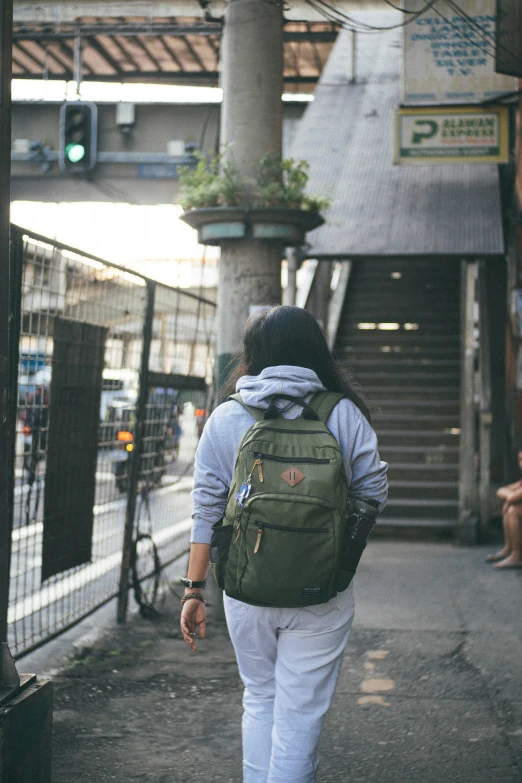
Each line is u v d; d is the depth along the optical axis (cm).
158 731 377
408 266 1307
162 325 625
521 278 1045
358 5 1094
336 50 1322
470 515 890
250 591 221
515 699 422
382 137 1135
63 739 365
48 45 1274
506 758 350
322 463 220
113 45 1279
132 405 575
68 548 479
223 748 359
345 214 980
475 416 997
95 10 1067
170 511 686
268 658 244
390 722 391
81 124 1122
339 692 433
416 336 1179
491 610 607
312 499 214
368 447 238
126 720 390
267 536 216
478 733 377
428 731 380
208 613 581
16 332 377
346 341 1191
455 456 993
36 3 1061
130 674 456
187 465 718
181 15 1038
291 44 1348
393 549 859
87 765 339
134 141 1271
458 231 932
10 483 388
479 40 852
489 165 1054
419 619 581
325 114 1205
